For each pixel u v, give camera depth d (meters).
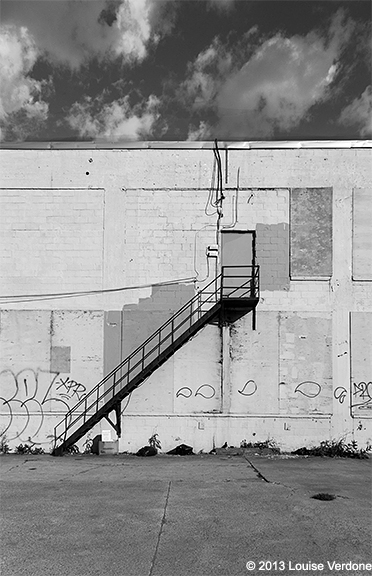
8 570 5.43
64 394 13.38
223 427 13.16
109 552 5.89
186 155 13.80
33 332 13.55
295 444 13.06
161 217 13.70
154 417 13.18
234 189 13.67
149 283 13.57
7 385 13.43
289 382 13.21
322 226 13.51
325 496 8.23
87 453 13.13
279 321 13.32
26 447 13.25
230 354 13.29
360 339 13.27
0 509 7.58
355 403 13.11
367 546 6.07
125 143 13.88
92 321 13.53
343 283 13.39
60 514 7.31
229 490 8.73
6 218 13.83
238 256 13.59
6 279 13.70
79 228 13.76
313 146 13.68
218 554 5.81
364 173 13.57
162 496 8.30
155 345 13.41
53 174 13.87
